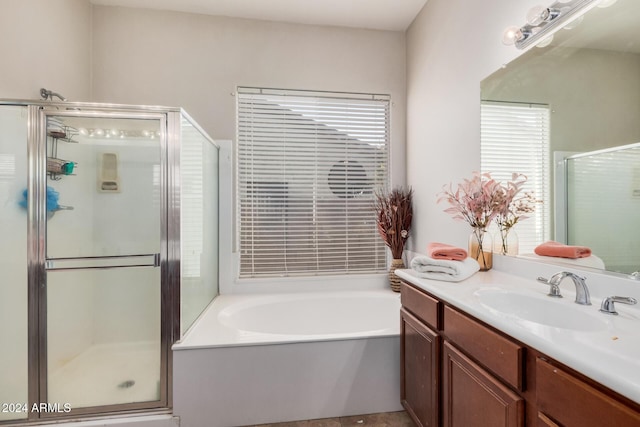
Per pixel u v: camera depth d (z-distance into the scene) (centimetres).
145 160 179
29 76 178
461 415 108
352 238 269
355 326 246
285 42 257
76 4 217
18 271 160
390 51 270
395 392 172
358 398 169
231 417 158
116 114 165
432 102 224
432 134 224
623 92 99
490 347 93
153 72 241
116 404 160
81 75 223
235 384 159
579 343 71
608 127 104
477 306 101
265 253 257
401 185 272
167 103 243
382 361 171
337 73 263
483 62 167
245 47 252
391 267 259
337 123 266
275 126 258
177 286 166
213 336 168
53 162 166
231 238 250
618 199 101
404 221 256
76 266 171
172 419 156
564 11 116
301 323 241
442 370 123
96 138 176
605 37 106
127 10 238
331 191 266
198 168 201
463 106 186
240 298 239
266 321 234
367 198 270
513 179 146
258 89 255
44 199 161
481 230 159
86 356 167
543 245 131
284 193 259
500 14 154
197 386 157
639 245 95
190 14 246
